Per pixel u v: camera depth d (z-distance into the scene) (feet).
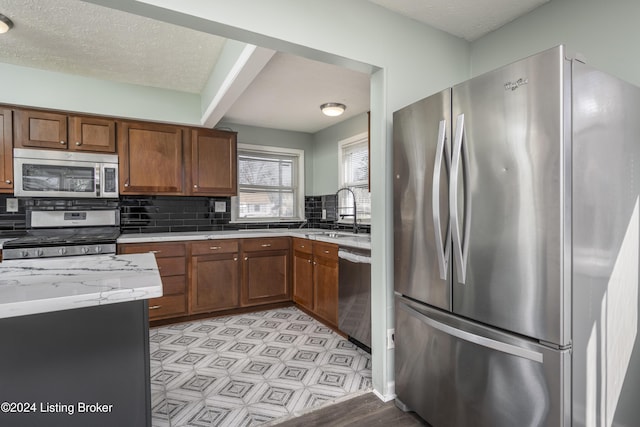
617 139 4.27
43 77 9.09
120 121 10.25
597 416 4.07
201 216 12.59
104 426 4.01
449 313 5.05
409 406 5.85
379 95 6.31
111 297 3.31
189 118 10.91
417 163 5.53
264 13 4.99
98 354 3.99
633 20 5.04
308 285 10.83
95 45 7.68
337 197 13.25
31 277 4.00
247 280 11.29
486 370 4.49
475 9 6.23
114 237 9.66
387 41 6.22
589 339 3.97
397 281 6.04
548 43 6.05
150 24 6.81
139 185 10.50
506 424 4.25
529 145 3.96
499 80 4.25
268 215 14.11
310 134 14.80
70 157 9.62
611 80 4.20
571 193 3.75
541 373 3.92
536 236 3.92
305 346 8.67
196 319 10.74
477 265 4.57
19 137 9.07
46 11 6.33
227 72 7.47
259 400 6.29
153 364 7.70
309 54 5.65
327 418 5.77
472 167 4.59
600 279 4.09
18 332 3.66
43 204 10.17
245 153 13.60
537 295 3.93
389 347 6.33
